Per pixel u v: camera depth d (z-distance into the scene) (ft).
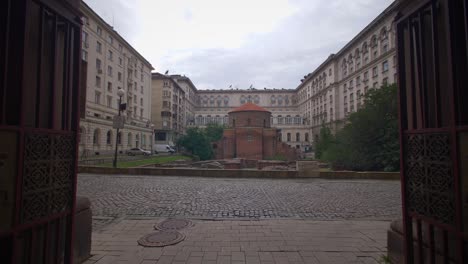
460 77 6.73
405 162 8.94
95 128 115.03
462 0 6.93
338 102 167.32
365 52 134.62
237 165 85.46
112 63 136.26
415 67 8.70
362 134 65.82
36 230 7.72
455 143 6.59
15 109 6.89
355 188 33.06
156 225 16.65
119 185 34.14
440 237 7.84
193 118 271.69
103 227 16.19
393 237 11.03
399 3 9.09
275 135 140.97
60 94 9.12
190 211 20.51
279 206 22.48
